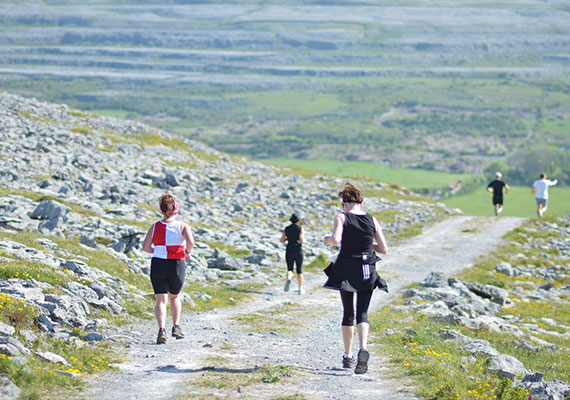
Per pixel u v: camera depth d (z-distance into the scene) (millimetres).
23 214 35938
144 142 95812
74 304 17344
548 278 43031
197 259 35531
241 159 106188
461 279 38375
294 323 21812
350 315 13055
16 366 10859
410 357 14883
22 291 16609
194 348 15672
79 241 32656
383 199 78625
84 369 12320
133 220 46562
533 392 12125
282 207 64875
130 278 26656
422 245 51594
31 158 66188
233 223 54562
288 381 12344
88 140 84125
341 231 12469
